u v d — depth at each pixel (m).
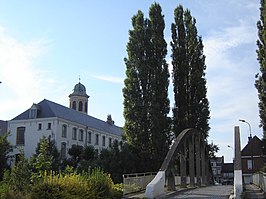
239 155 27.55
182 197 26.39
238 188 24.58
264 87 34.41
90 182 19.98
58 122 65.38
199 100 48.09
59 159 53.22
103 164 37.91
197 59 49.16
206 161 51.75
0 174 28.30
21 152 21.39
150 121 39.00
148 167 38.38
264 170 38.22
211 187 39.84
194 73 48.38
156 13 42.78
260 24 34.16
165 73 41.25
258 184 38.84
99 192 20.23
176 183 40.38
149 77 40.62
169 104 40.97
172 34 49.66
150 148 38.72
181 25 49.72
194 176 41.97
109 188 21.44
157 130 38.66
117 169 37.31
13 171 18.44
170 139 40.38
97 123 83.56
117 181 36.50
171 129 41.41
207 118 47.91
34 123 65.88
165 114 40.34
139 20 42.41
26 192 16.84
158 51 41.72
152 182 25.72
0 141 28.81
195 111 47.56
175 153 32.25
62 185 17.42
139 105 39.22
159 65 41.16
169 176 30.55
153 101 39.56
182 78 48.16
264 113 36.41
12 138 66.25
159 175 27.56
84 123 75.19
